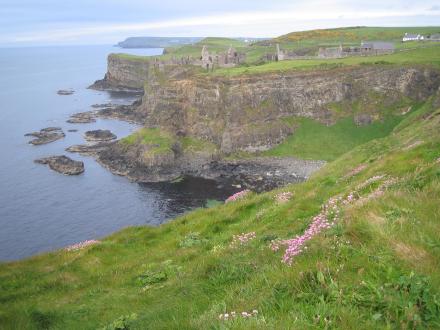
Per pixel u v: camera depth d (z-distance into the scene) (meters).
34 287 19.92
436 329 7.29
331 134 138.38
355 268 9.27
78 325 14.28
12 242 75.81
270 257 13.11
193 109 139.50
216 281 12.84
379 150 43.91
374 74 144.50
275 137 136.50
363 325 7.34
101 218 86.88
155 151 121.25
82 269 22.23
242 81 138.75
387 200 13.06
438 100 105.75
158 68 192.88
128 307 14.60
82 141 147.75
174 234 26.33
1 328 14.72
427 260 9.00
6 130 164.62
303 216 20.09
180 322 9.27
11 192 100.06
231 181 111.19
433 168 16.47
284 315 8.00
